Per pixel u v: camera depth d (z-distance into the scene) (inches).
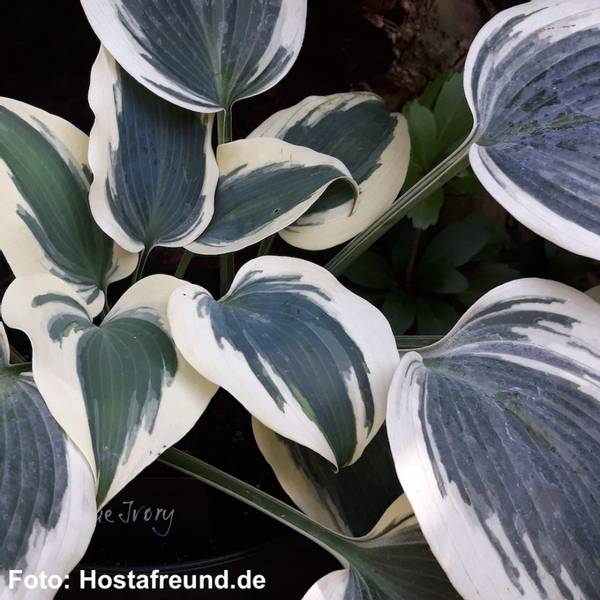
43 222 11.0
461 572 8.1
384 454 12.1
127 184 11.4
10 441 9.0
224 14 11.8
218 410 15.4
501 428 9.1
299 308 10.2
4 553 8.3
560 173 10.3
